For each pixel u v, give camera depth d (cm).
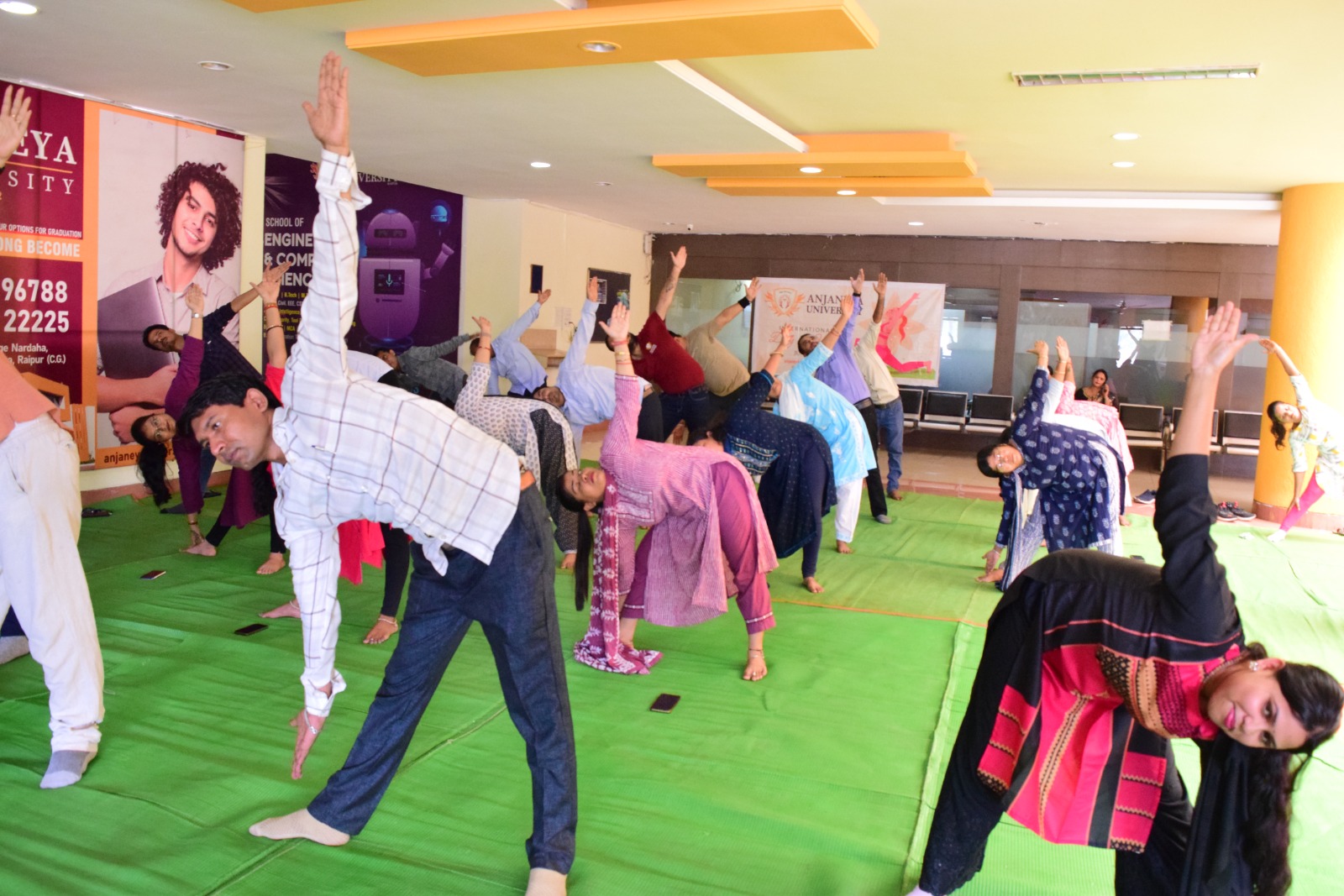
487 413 475
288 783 305
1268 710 168
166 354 745
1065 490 507
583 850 274
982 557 671
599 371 592
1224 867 181
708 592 406
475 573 236
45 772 307
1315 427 718
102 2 465
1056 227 1126
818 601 546
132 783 303
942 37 489
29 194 640
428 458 221
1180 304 1221
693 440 545
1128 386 1246
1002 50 505
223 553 593
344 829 266
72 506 307
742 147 750
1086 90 576
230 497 520
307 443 216
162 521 666
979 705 219
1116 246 1226
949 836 225
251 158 802
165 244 734
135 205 709
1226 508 862
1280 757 174
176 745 331
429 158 866
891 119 686
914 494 934
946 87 587
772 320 1359
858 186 849
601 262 1294
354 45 505
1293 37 463
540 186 1016
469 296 1142
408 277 1120
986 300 1277
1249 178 826
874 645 473
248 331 810
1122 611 197
